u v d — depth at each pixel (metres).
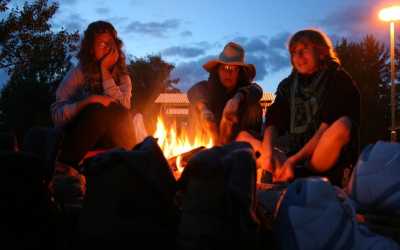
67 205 2.86
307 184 2.38
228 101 4.15
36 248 2.47
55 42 16.84
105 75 3.90
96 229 2.40
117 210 2.40
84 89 3.93
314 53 3.44
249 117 4.23
